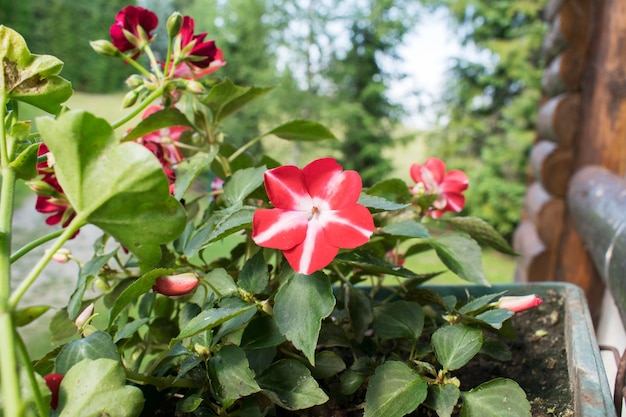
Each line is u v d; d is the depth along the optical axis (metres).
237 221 0.23
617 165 0.76
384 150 3.15
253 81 2.87
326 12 2.93
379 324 0.28
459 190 0.35
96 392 0.18
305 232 0.22
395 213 0.34
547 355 0.33
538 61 2.70
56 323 0.31
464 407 0.23
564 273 0.83
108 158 0.16
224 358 0.22
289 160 2.94
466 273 0.30
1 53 0.21
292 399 0.23
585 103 0.79
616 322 0.60
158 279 0.22
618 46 0.75
